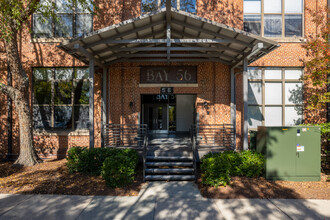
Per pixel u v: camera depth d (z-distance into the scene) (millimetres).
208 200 5008
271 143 6270
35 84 9258
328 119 8836
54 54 9086
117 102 9258
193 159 6582
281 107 9125
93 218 4160
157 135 11820
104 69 9031
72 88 9250
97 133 9086
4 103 9047
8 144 8930
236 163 6477
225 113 9133
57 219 4117
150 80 9305
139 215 4293
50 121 9242
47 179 6238
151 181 6320
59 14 9219
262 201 4926
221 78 9180
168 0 5758
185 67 9289
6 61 9023
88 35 6113
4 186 5777
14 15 6348
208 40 6441
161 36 8023
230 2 9023
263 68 9102
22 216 4230
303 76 8594
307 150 6281
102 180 6188
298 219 4117
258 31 9109
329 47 7355
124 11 9141
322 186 5832
